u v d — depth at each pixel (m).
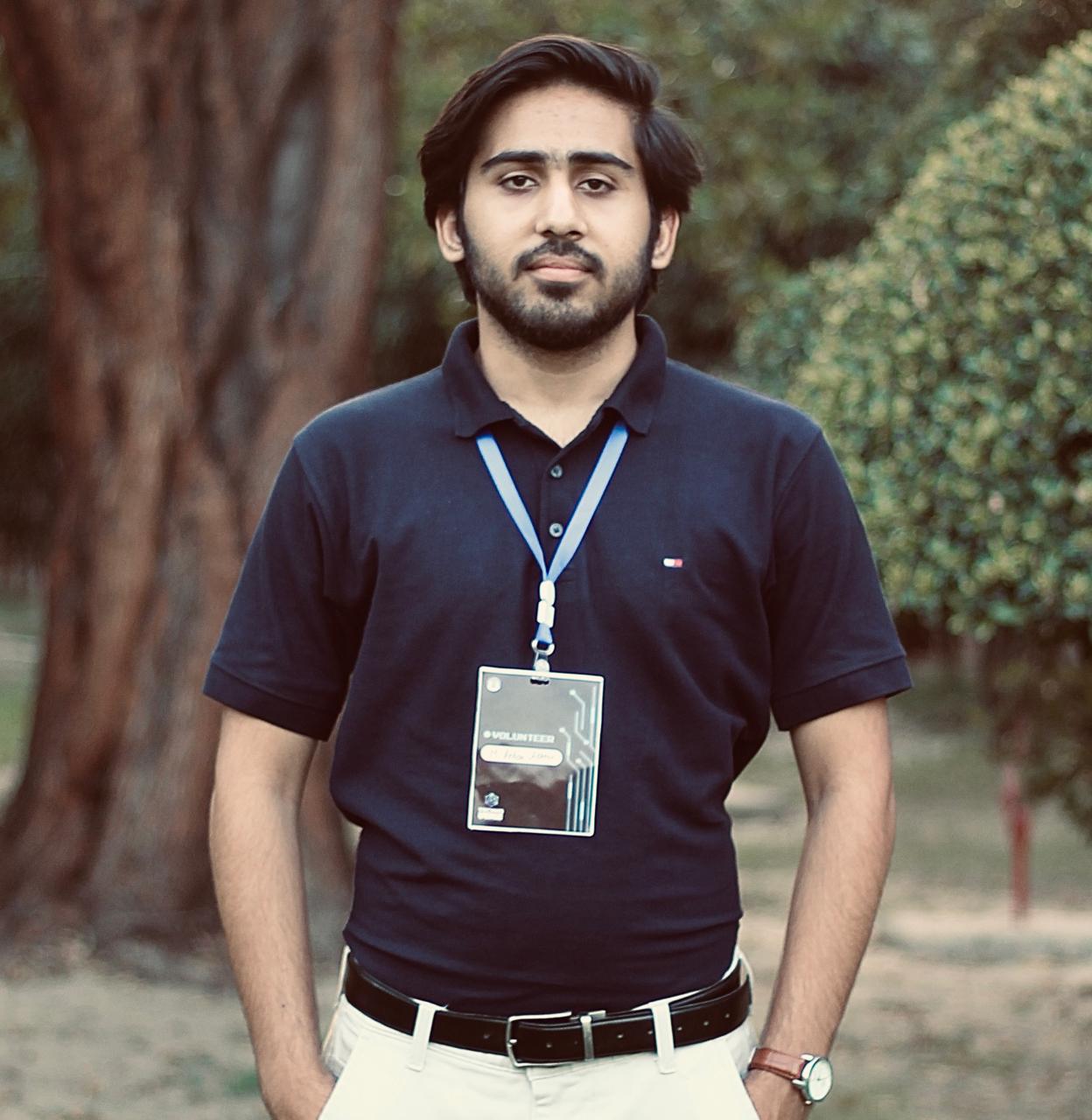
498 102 2.66
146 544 8.58
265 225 8.82
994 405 5.36
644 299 2.77
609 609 2.53
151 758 8.59
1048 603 5.33
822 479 2.64
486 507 2.58
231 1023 7.48
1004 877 12.45
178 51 8.50
